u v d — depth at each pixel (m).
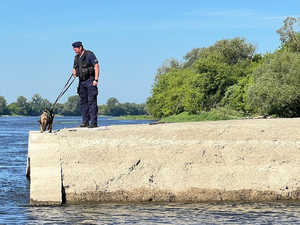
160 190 11.23
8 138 41.47
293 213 10.18
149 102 133.75
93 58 13.11
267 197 11.45
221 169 11.48
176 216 9.90
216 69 93.62
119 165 11.28
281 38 82.44
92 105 13.16
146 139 11.57
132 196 11.20
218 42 105.00
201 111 91.19
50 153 11.16
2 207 10.72
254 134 11.95
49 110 12.48
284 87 51.41
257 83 54.19
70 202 11.00
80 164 11.17
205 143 11.67
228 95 87.88
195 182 11.34
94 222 9.39
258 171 11.55
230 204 11.07
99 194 11.11
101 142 11.40
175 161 11.43
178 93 106.00
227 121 13.48
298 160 11.72
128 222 9.41
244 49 101.75
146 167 11.33
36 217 9.76
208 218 9.73
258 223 9.35
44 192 10.83
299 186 11.53
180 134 11.78
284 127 12.20
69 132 11.85
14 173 17.11
